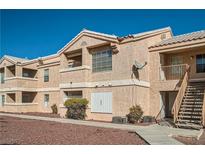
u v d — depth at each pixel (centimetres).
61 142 1052
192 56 1958
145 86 1980
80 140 1098
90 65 2177
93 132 1320
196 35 1961
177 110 1588
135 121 1781
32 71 3203
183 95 1711
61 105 2342
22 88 2945
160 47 1998
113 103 1958
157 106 1977
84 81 2133
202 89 1709
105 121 1933
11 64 3078
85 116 2102
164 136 1183
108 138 1155
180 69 2005
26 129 1413
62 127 1517
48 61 3023
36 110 3048
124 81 1898
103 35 2034
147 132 1296
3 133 1259
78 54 2377
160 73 1988
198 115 1551
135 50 1886
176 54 2048
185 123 1522
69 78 2286
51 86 2878
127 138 1166
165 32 2261
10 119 2017
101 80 2070
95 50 2155
